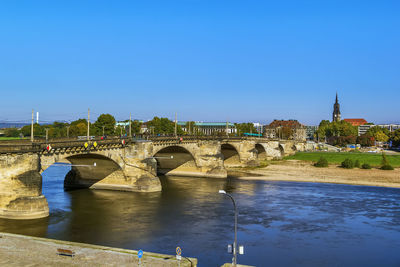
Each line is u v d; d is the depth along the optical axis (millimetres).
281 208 79688
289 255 51250
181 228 62688
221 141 143375
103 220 66250
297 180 125375
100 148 83750
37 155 66438
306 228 64500
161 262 40281
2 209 64375
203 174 131375
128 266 38531
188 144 125438
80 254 42250
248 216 72062
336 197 94125
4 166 63250
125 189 95375
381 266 48094
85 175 100125
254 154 163875
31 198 65000
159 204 80812
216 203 83375
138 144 94938
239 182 119000
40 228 59531
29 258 40312
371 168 158750
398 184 118812
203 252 51250
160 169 139125
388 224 67812
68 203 79625
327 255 51594
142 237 57188
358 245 56031
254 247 54125
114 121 190375
